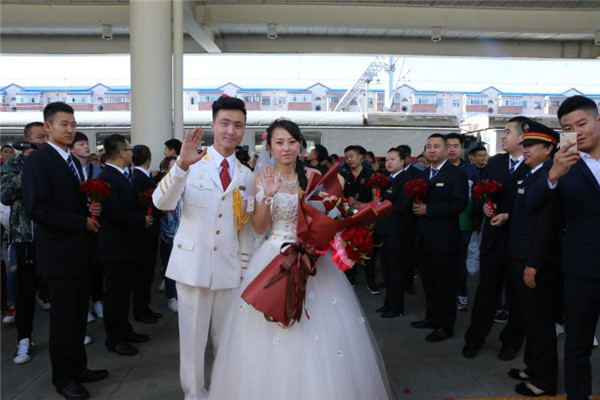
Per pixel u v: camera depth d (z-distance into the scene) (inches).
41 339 176.1
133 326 192.4
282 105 1744.6
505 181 155.6
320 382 95.7
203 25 409.1
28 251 155.3
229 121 122.6
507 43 491.2
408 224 213.2
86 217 132.1
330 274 109.5
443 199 176.2
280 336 99.4
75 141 182.4
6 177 156.3
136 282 194.5
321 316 102.3
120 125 522.6
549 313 132.3
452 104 1921.8
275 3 404.5
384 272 212.4
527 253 132.9
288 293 97.8
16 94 1727.4
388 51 487.5
